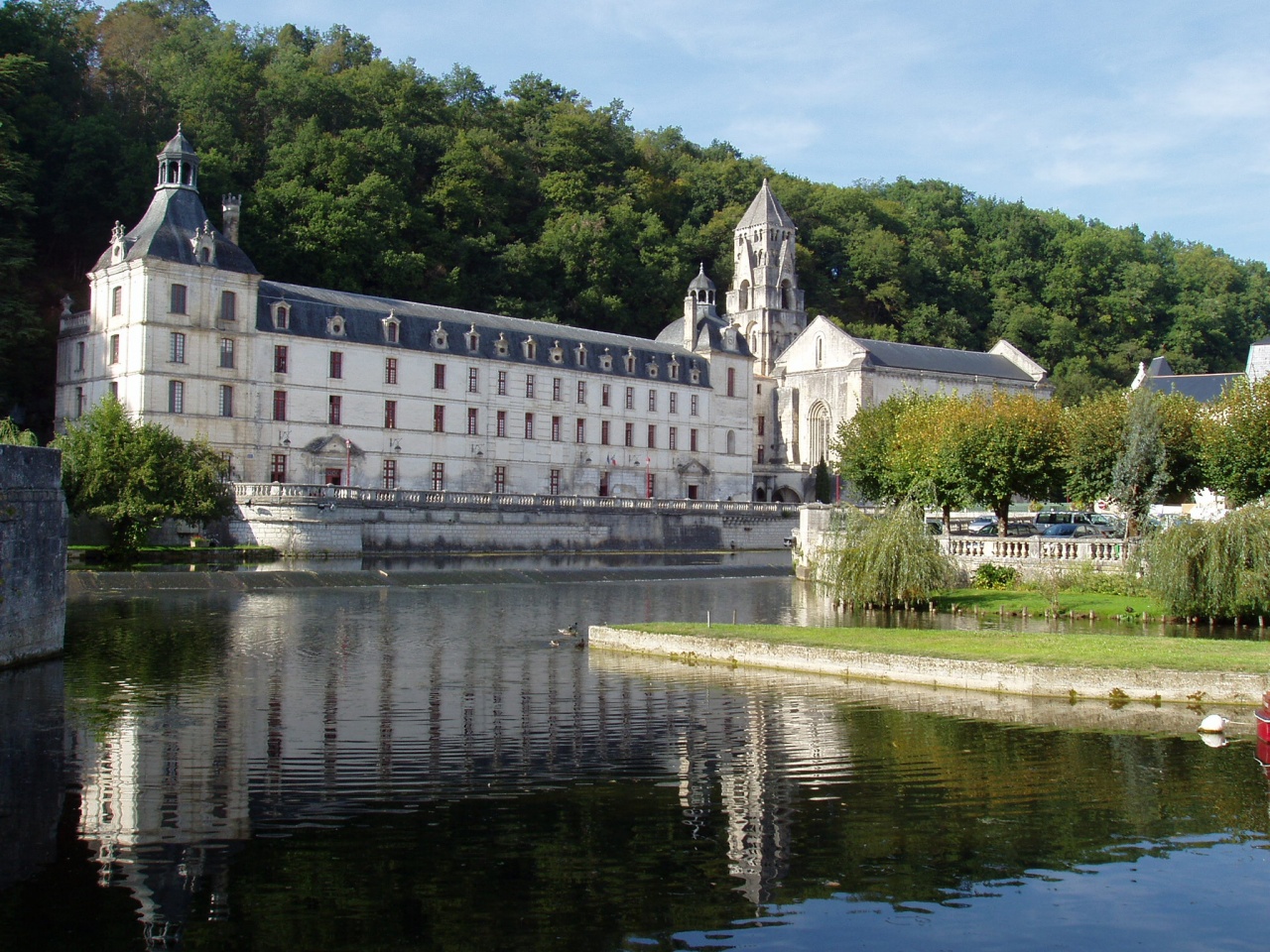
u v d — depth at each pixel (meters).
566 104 163.75
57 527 35.53
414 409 97.62
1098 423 61.94
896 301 165.12
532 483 106.12
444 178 133.62
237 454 87.19
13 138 89.94
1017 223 180.00
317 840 18.48
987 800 20.80
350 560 77.69
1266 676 28.16
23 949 14.54
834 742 24.97
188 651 37.59
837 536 54.75
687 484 119.56
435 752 24.06
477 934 15.09
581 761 23.41
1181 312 173.38
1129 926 15.49
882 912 15.92
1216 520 46.94
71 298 98.81
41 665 33.72
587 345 111.12
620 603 56.75
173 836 18.61
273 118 127.31
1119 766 23.05
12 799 20.42
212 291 85.69
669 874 17.20
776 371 143.25
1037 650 32.66
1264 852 18.22
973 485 63.91
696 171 174.38
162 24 141.38
